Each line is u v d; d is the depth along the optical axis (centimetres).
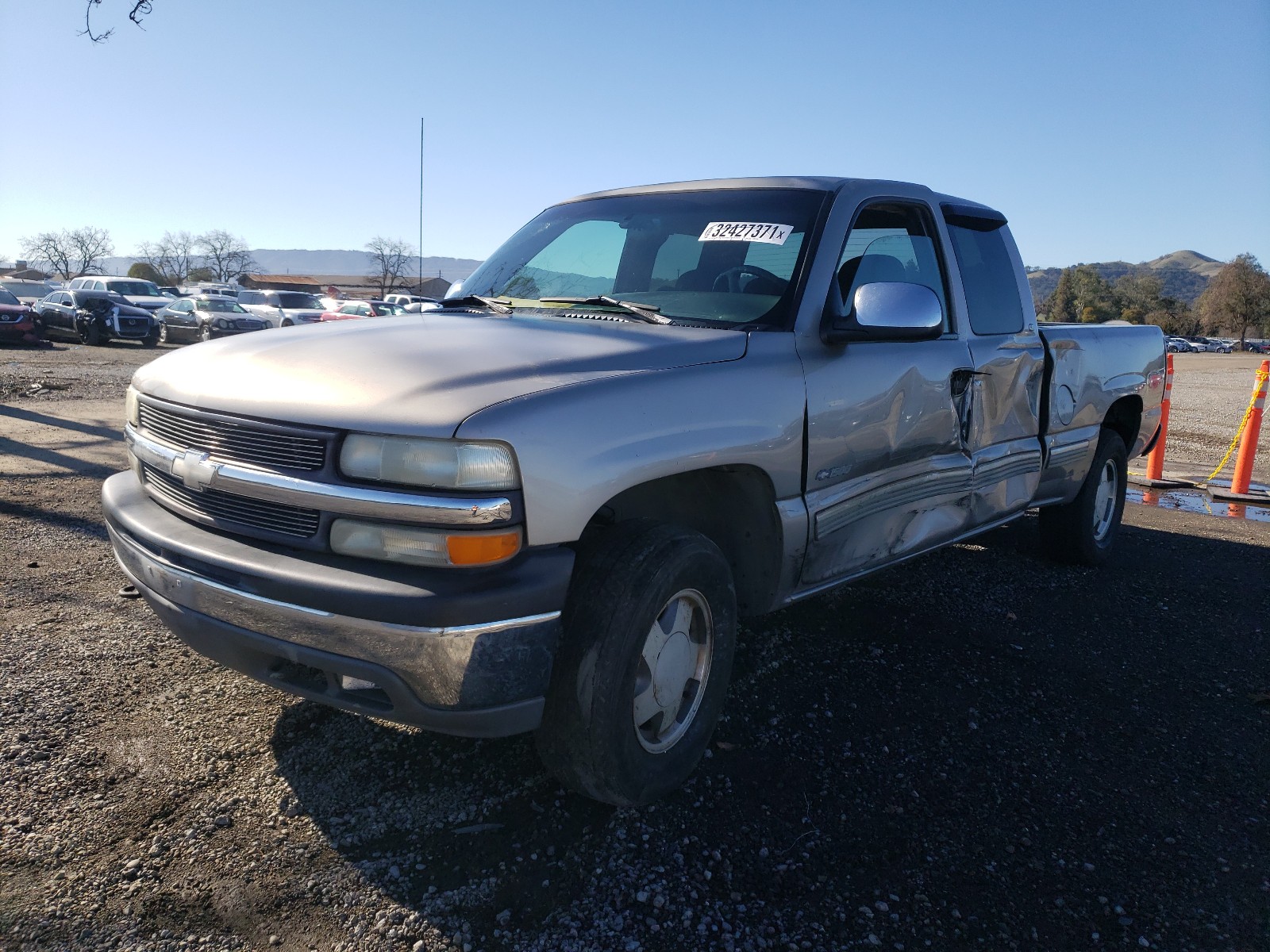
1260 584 519
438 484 207
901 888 231
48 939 199
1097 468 506
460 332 277
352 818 248
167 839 236
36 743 278
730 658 279
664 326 293
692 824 253
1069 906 227
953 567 516
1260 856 253
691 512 298
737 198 345
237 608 224
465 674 207
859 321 291
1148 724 331
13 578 425
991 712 333
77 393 1238
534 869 230
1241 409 1750
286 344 266
